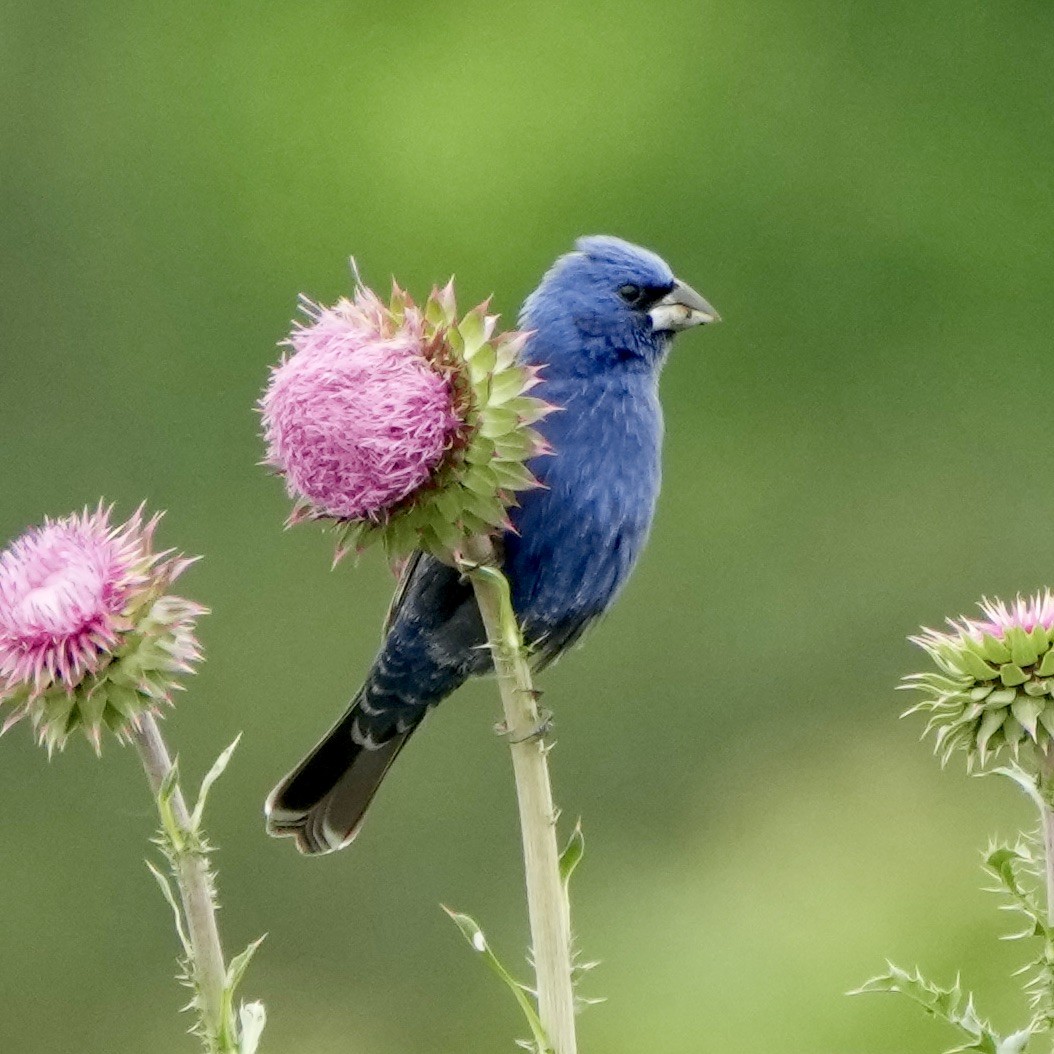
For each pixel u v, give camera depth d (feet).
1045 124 59.62
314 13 59.62
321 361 16.88
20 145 59.77
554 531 23.04
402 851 50.19
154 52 60.08
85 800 51.67
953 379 58.49
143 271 59.26
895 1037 42.24
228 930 50.31
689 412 58.39
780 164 59.06
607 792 52.42
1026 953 42.11
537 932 16.29
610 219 58.34
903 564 57.11
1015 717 17.02
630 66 58.70
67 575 17.22
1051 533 57.06
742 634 55.42
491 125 58.18
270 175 58.95
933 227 58.75
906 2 59.77
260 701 53.57
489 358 16.97
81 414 58.49
